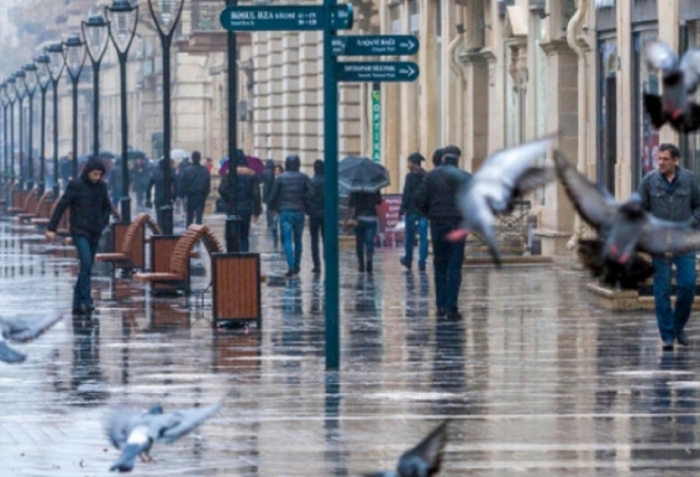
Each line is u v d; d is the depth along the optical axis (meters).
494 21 74.25
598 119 63.28
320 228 65.62
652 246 12.37
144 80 189.50
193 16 144.38
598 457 23.47
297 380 32.25
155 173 90.06
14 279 59.75
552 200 64.62
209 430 26.09
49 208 97.44
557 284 53.84
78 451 24.38
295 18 33.06
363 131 98.69
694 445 24.44
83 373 33.88
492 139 75.00
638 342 37.81
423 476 12.88
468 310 45.94
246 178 63.25
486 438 25.12
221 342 39.44
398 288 53.56
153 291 52.56
